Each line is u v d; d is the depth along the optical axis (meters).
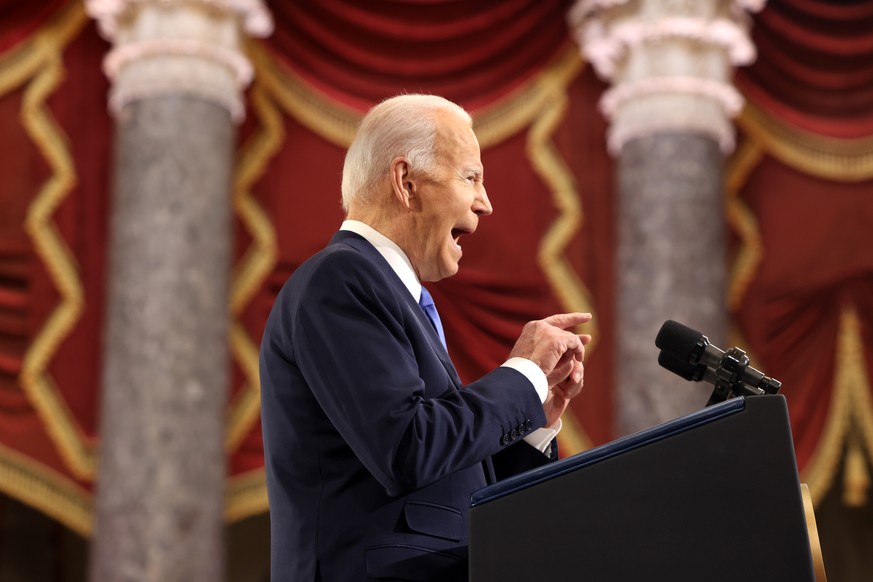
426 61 17.39
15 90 16.14
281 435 4.52
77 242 15.95
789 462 3.55
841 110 18.28
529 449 5.05
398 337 4.44
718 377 4.47
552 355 4.61
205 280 15.32
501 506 3.71
